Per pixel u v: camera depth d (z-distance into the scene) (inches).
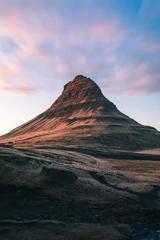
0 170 1899.6
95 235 1171.3
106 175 2218.3
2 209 1530.5
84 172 2224.4
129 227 1283.2
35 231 1195.3
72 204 1596.9
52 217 1421.0
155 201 1706.4
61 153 3484.3
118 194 1766.7
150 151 6117.1
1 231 1192.8
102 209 1545.3
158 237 1217.4
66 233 1181.1
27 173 1929.1
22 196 1673.2
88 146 6018.7
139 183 2087.8
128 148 6594.5
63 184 1829.5
